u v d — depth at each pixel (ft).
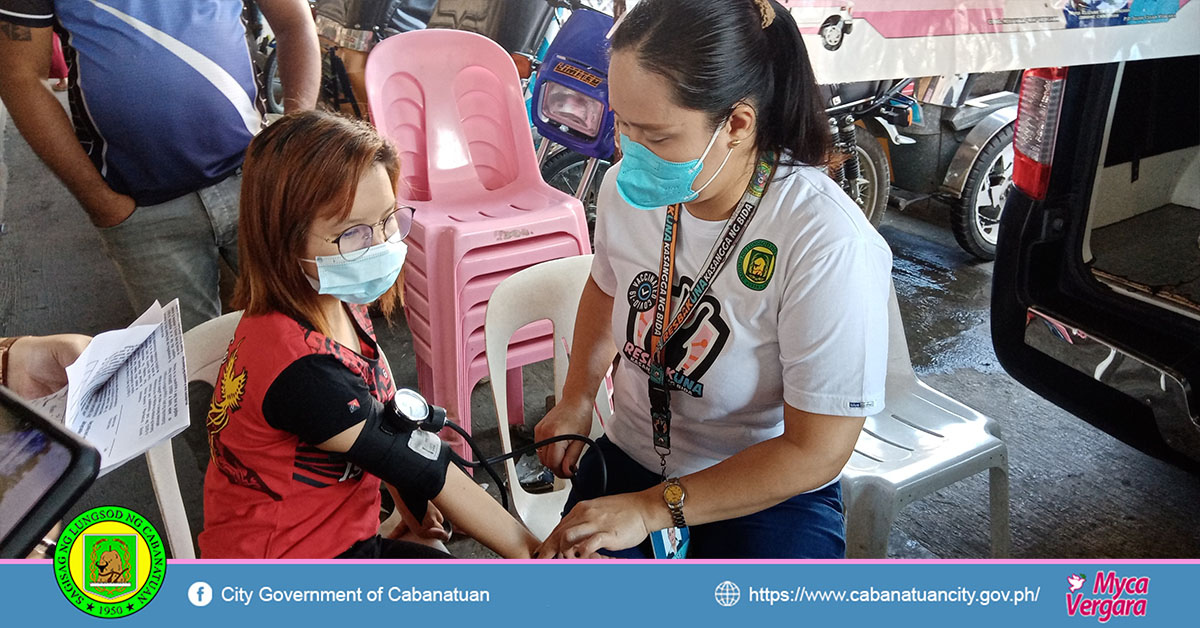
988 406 9.39
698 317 4.20
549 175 11.41
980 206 12.44
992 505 6.20
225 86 6.44
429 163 8.73
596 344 5.14
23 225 14.52
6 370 3.96
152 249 6.65
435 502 4.17
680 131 3.64
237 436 3.91
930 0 5.01
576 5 10.87
